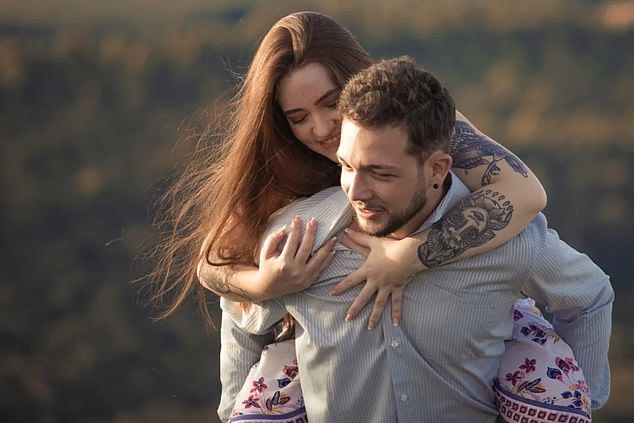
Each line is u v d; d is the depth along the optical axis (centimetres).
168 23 3198
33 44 3225
